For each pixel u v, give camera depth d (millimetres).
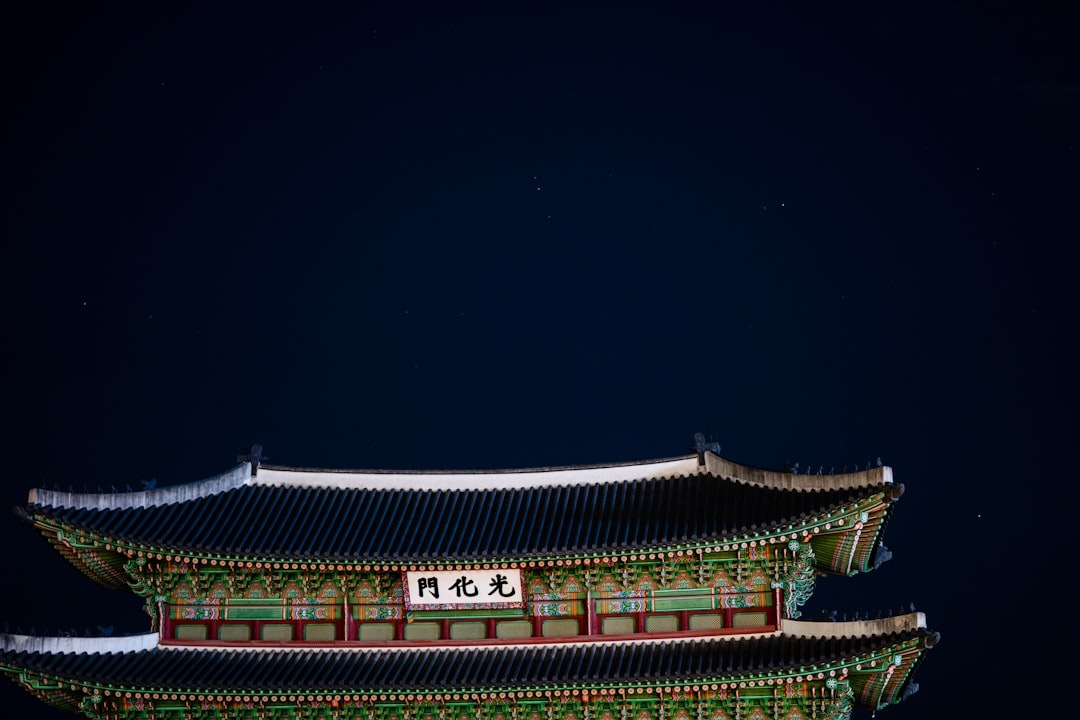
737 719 33938
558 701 34594
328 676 34750
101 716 35156
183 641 36188
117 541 35250
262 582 36562
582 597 35969
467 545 36031
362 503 38344
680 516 36062
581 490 38344
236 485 38719
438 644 36000
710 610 35344
